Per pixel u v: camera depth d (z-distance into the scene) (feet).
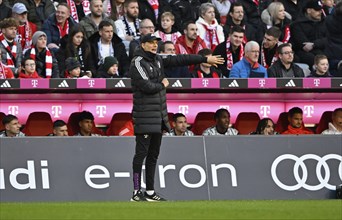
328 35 185.98
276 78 151.74
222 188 129.08
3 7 179.32
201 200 127.65
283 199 129.80
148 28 173.27
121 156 128.57
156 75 121.19
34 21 181.47
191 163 129.29
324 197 131.13
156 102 120.57
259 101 159.22
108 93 155.12
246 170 130.11
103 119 156.56
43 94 153.79
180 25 190.70
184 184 128.36
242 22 189.06
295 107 154.71
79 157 127.44
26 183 125.49
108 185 127.24
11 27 162.09
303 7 190.49
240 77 162.71
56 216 102.27
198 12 193.06
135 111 120.88
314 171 131.85
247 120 159.63
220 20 197.98
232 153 130.52
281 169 130.93
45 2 183.93
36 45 161.79
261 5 204.13
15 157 126.00
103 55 167.32
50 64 161.58
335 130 156.35
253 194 129.59
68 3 184.34
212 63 125.70
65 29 175.52
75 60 157.38
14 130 143.13
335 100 161.38
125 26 180.75
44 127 155.22
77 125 150.51
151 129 120.06
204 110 158.20
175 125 149.28
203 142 130.31
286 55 166.40
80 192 126.31
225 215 104.01
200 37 182.50
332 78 153.07
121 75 168.76
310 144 132.46
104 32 166.81
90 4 178.19
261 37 190.39
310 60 184.65
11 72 155.84
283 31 188.14
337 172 132.46
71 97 155.43
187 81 149.07
